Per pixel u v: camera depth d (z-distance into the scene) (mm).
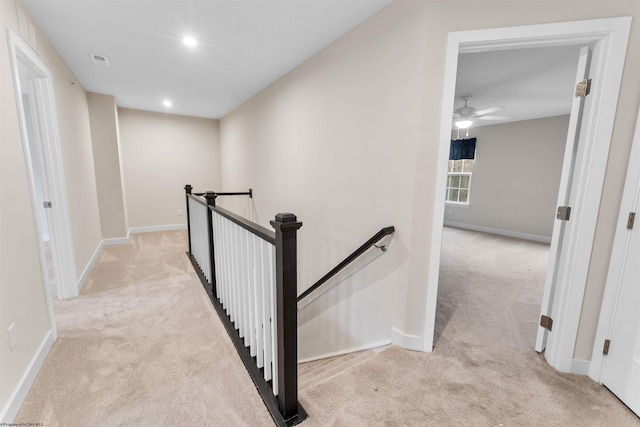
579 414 1370
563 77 3082
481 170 6285
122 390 1487
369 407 1377
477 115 3809
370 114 2113
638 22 1343
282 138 3451
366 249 2041
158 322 2193
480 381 1581
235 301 1990
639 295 1359
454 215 6938
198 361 1731
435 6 1609
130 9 1998
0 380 1273
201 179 5926
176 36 2381
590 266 1538
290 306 1225
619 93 1393
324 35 2355
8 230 1450
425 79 1671
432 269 1793
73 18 2096
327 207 2707
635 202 1376
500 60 2654
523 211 5680
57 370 1637
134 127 5188
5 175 1464
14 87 1620
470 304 2670
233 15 2080
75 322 2176
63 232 2525
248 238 1616
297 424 1267
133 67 3051
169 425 1280
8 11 1654
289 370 1263
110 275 3188
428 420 1312
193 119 5715
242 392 1481
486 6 1532
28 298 1598
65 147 2680
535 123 5395
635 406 1366
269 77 3395
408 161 1812
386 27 1926
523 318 2387
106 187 4301
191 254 3787
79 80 3449
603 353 1536
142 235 5176
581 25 1401
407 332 1896
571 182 1632
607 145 1433
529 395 1483
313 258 2994
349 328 2520
